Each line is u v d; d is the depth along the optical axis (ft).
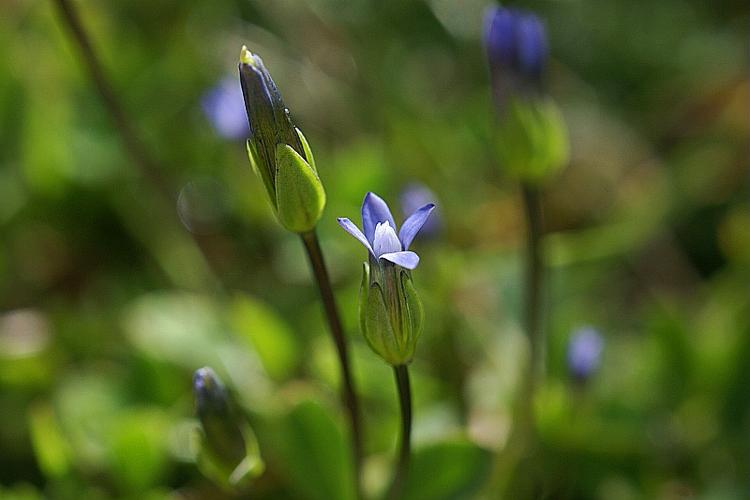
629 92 1.54
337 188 1.28
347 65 1.43
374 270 0.91
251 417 1.13
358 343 1.20
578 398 1.12
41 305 1.29
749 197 1.36
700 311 1.29
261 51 1.39
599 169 1.41
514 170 1.06
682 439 1.18
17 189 1.31
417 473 1.06
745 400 1.18
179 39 1.44
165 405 1.17
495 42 1.05
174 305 1.22
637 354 1.22
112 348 1.23
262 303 1.27
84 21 1.34
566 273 1.27
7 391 1.19
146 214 1.31
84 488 1.11
